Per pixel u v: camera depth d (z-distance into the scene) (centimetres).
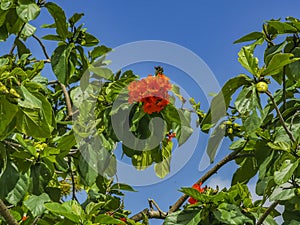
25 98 323
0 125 320
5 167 359
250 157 489
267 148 415
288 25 411
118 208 472
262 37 448
